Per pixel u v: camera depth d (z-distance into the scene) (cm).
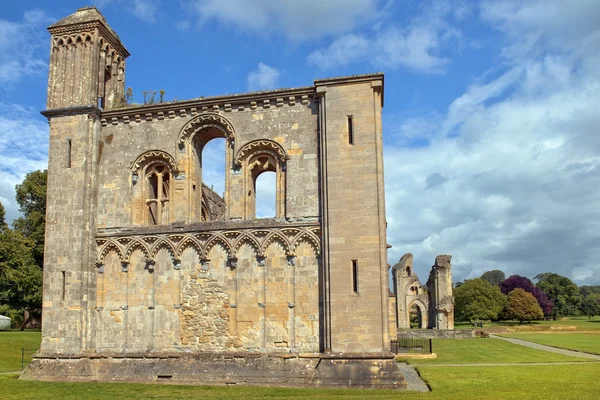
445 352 4988
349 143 2950
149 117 3294
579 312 18350
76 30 3431
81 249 3130
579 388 2447
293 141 3078
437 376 3056
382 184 2900
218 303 2994
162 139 3266
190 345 2989
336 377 2694
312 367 2809
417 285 10250
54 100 3362
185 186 3195
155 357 2998
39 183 7494
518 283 16200
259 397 2356
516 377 2962
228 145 3175
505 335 8219
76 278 3105
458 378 2952
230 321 2961
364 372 2683
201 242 3062
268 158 3158
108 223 3231
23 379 3003
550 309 15888
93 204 3238
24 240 6819
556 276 17938
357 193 2883
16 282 6525
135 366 3000
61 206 3216
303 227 2945
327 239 2867
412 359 4347
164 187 3538
